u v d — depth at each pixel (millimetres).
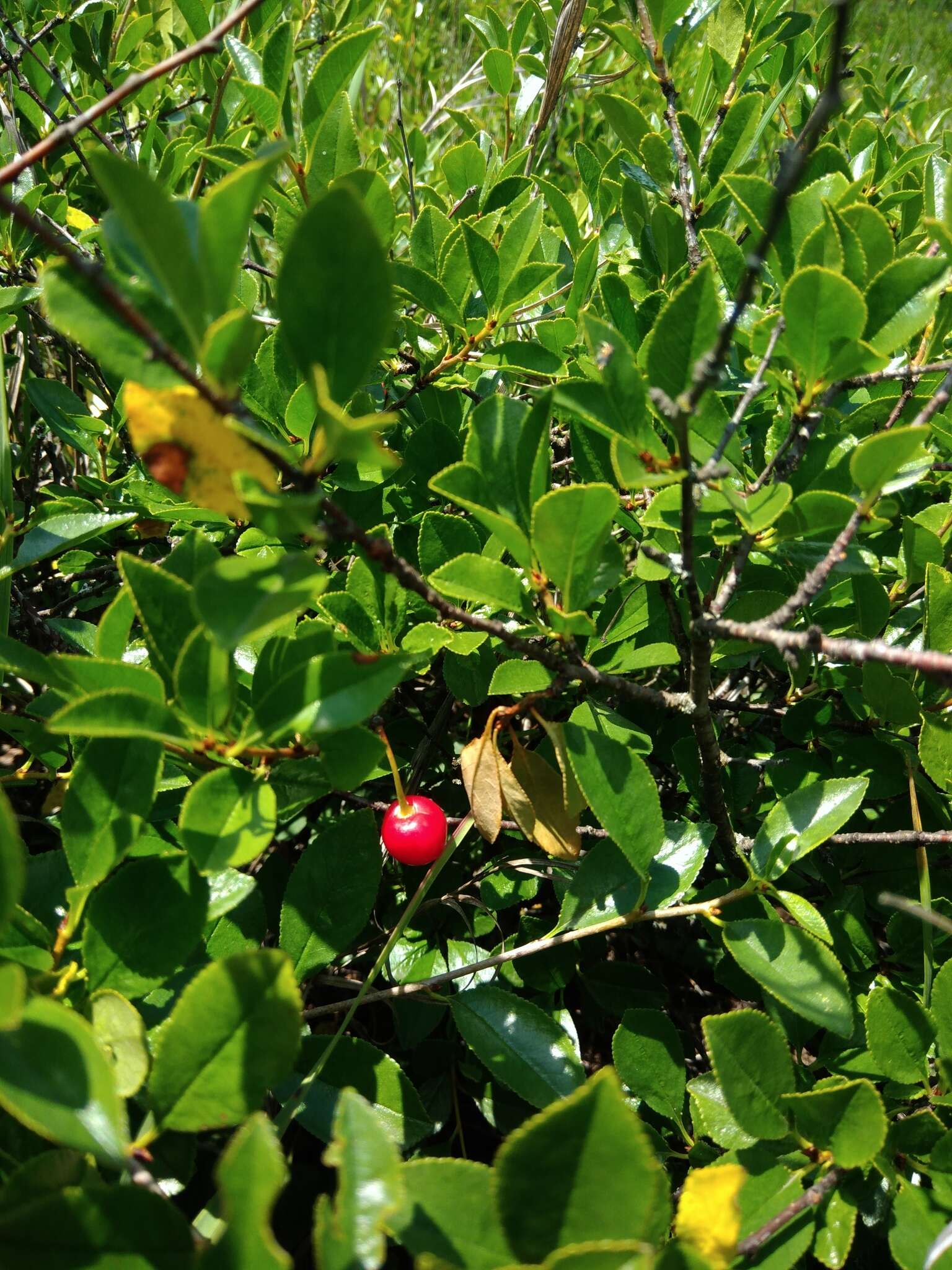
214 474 106
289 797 148
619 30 252
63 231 255
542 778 162
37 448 314
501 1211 99
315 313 108
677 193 225
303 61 378
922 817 205
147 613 137
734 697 259
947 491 245
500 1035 167
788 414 194
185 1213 171
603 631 198
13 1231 100
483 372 260
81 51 279
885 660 110
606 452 195
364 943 217
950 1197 141
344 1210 97
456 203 277
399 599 177
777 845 161
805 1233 134
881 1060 153
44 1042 103
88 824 129
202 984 113
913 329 148
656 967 260
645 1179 98
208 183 292
